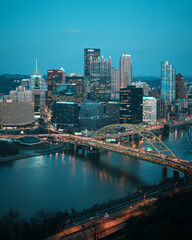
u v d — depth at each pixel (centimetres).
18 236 19038
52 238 19075
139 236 18162
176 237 16725
